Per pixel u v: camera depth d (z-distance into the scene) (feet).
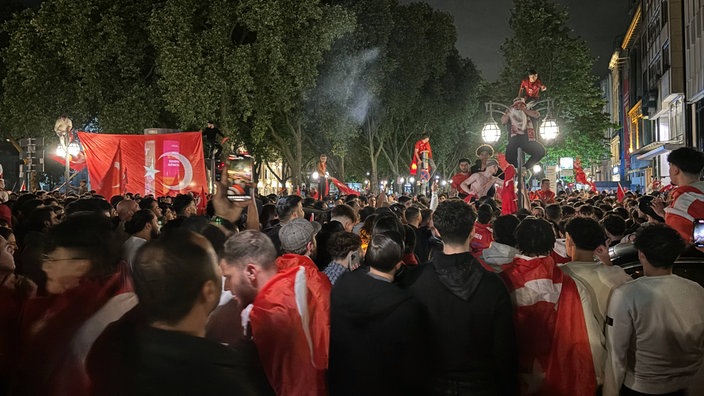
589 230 15.96
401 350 12.81
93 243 11.53
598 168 328.29
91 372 8.60
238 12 91.04
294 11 95.61
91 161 54.70
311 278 14.80
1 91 112.37
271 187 267.59
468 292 12.92
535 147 41.60
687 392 13.74
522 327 14.33
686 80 132.16
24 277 12.35
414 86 137.39
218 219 21.18
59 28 89.15
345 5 112.06
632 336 13.97
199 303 8.30
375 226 17.08
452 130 177.27
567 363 14.14
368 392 12.87
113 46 90.74
